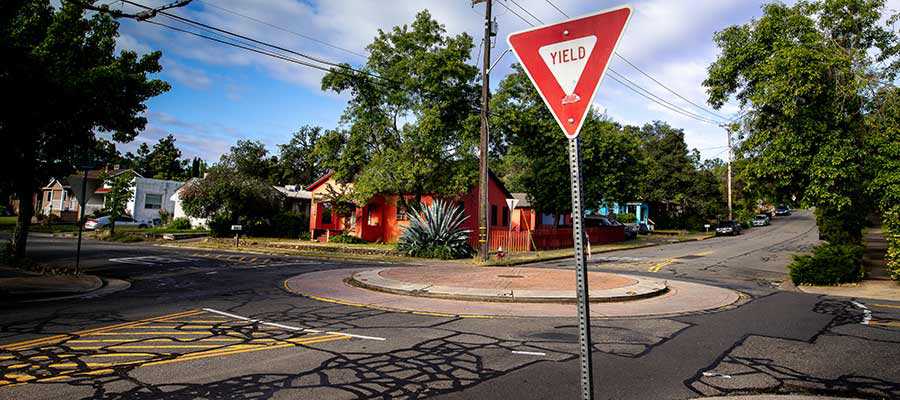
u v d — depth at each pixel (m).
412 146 25.50
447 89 25.02
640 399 4.89
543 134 31.03
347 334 7.54
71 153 16.02
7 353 6.29
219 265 18.08
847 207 15.93
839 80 14.91
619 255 26.84
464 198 30.06
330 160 27.62
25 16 14.83
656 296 11.71
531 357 6.33
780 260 23.56
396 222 30.98
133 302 10.36
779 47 15.50
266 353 6.41
